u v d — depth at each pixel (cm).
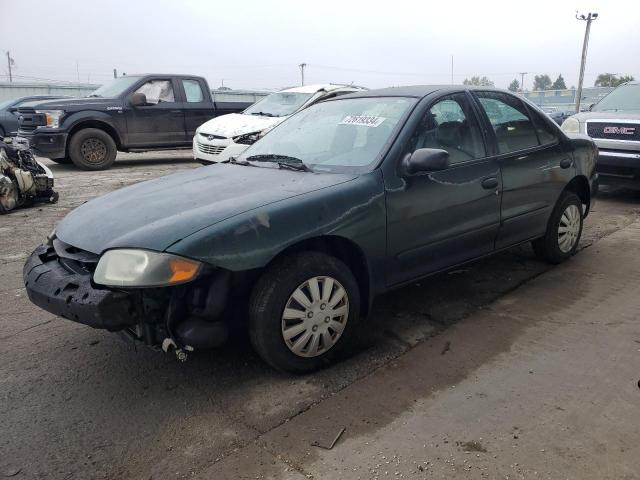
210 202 317
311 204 312
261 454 256
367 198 334
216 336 290
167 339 284
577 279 469
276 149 418
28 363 343
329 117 424
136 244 275
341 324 331
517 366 327
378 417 281
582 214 522
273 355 307
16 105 1641
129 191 371
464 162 395
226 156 949
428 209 367
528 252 545
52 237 344
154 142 1209
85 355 353
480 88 439
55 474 245
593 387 302
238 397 303
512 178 427
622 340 356
